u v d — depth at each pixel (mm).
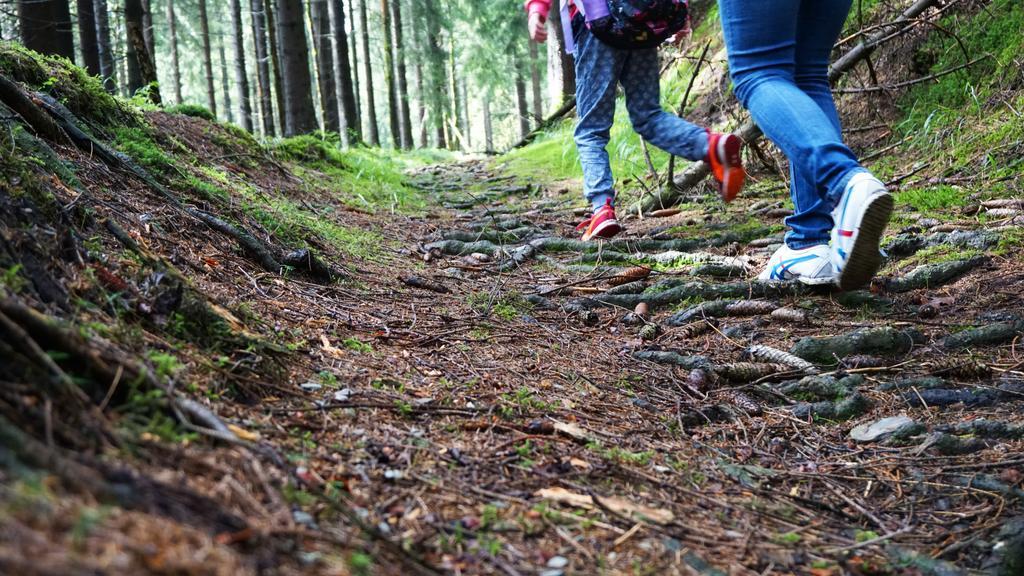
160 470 1296
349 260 3945
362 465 1697
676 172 7539
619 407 2482
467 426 2043
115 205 2736
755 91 2971
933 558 1691
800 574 1575
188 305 2061
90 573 900
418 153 16375
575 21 3568
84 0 10680
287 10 11500
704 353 3170
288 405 1917
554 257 5035
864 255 2752
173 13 24953
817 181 2832
